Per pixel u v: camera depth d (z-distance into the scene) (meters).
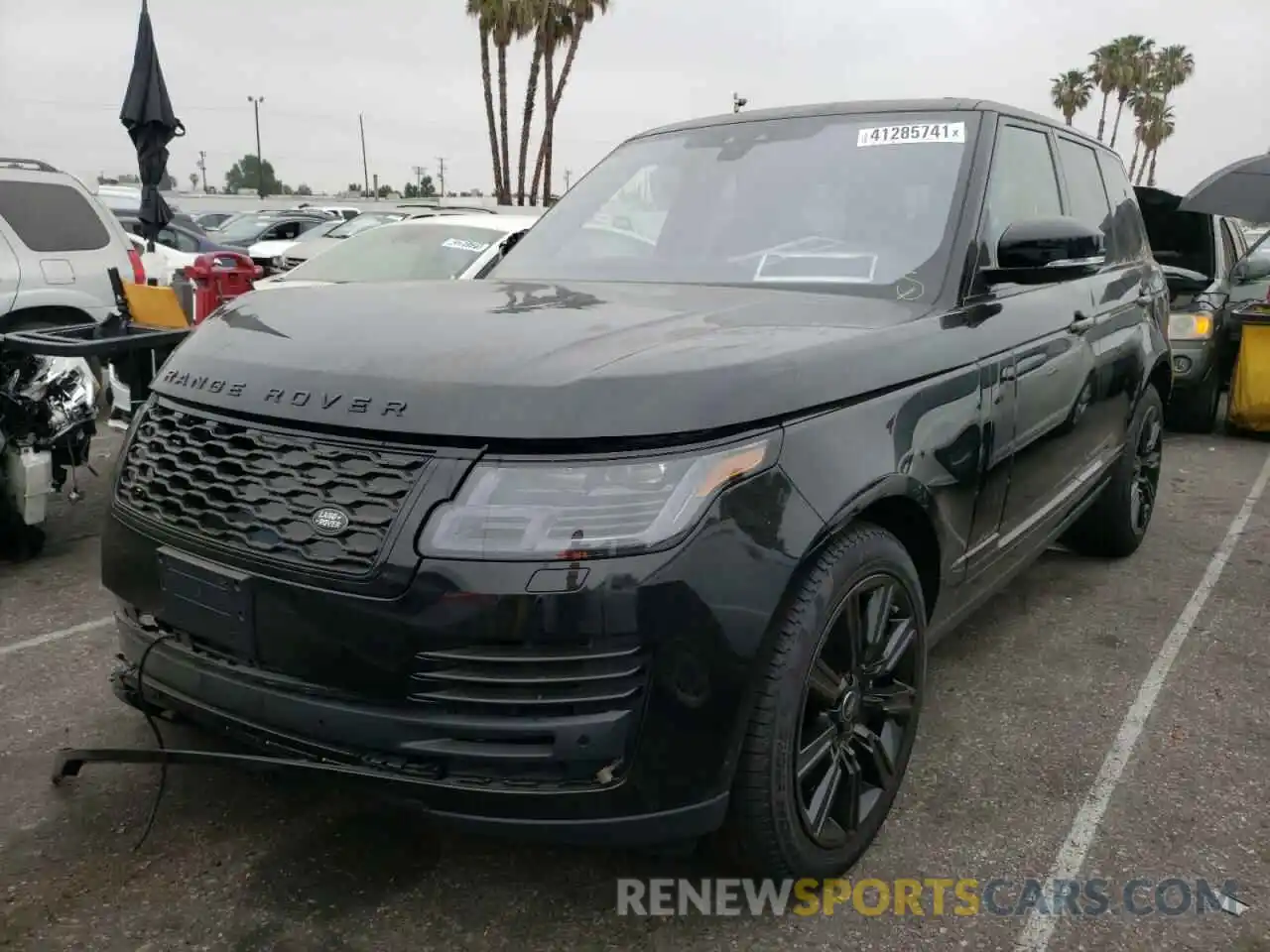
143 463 2.56
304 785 2.55
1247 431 8.70
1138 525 5.22
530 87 30.33
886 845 2.79
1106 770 3.20
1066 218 3.07
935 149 3.42
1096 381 4.05
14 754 3.17
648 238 3.54
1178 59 56.78
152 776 3.06
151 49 11.26
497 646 2.02
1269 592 4.80
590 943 2.39
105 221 8.70
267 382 2.33
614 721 2.04
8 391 4.61
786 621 2.25
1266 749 3.34
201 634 2.35
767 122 3.79
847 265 3.16
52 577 4.80
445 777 2.10
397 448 2.12
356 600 2.09
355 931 2.42
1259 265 9.67
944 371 2.80
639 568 2.02
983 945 2.42
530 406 2.06
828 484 2.30
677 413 2.09
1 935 2.37
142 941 2.37
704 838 2.39
